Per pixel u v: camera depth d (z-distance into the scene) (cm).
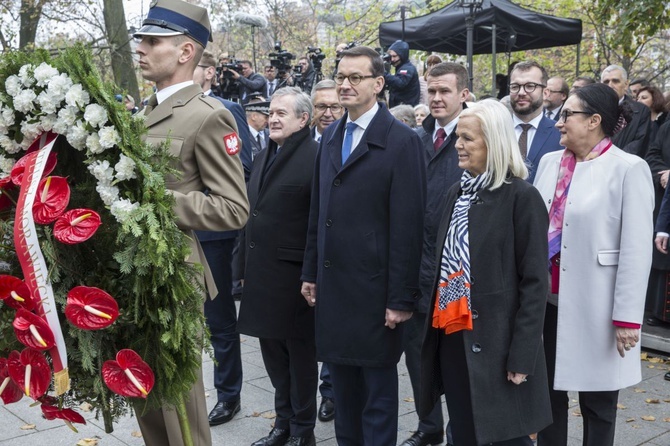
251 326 401
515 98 449
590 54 1995
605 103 325
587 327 326
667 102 721
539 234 284
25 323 241
